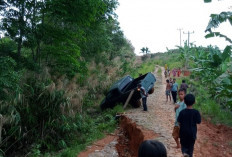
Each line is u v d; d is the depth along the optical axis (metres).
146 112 11.62
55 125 8.66
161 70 42.12
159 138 7.39
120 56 24.61
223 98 12.54
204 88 16.31
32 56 11.43
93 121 11.03
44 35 10.59
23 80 8.73
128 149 8.22
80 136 9.29
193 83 18.11
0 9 8.70
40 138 8.41
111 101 13.34
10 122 7.24
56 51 10.72
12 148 7.84
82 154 7.39
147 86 13.66
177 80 23.42
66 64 11.65
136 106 13.08
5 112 7.58
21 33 9.09
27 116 8.20
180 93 5.52
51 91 8.82
